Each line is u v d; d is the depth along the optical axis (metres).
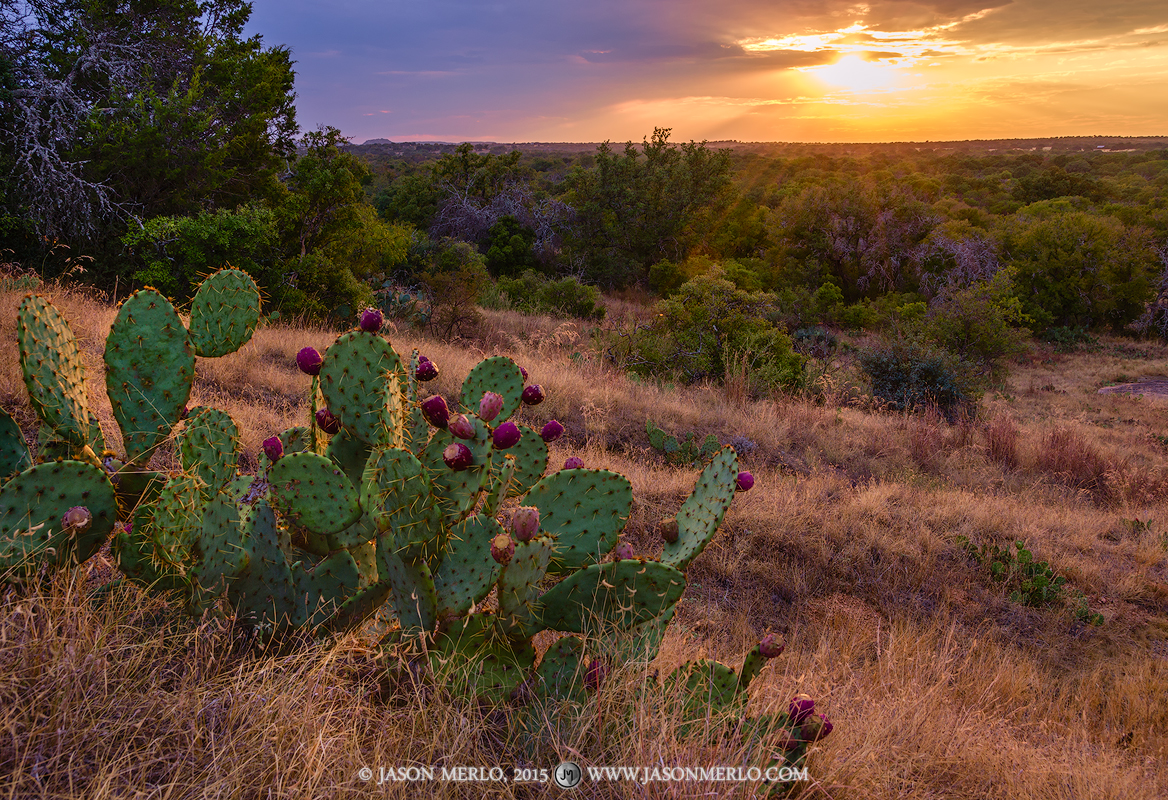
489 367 2.72
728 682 2.20
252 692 1.73
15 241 10.56
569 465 2.47
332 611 2.08
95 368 4.38
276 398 6.18
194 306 2.36
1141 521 7.85
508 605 2.04
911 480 8.27
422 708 1.86
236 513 1.99
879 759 2.46
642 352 13.17
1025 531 6.89
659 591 2.04
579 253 30.92
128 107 10.95
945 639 4.58
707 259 29.88
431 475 1.94
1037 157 87.19
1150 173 73.06
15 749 1.42
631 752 1.87
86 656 1.63
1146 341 26.72
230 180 12.21
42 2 11.63
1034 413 15.41
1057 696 4.42
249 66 12.16
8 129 10.61
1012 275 27.20
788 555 5.53
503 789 1.77
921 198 41.12
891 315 24.36
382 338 2.04
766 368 12.43
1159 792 3.09
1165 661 5.03
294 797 1.51
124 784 1.47
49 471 1.80
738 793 1.82
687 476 6.44
